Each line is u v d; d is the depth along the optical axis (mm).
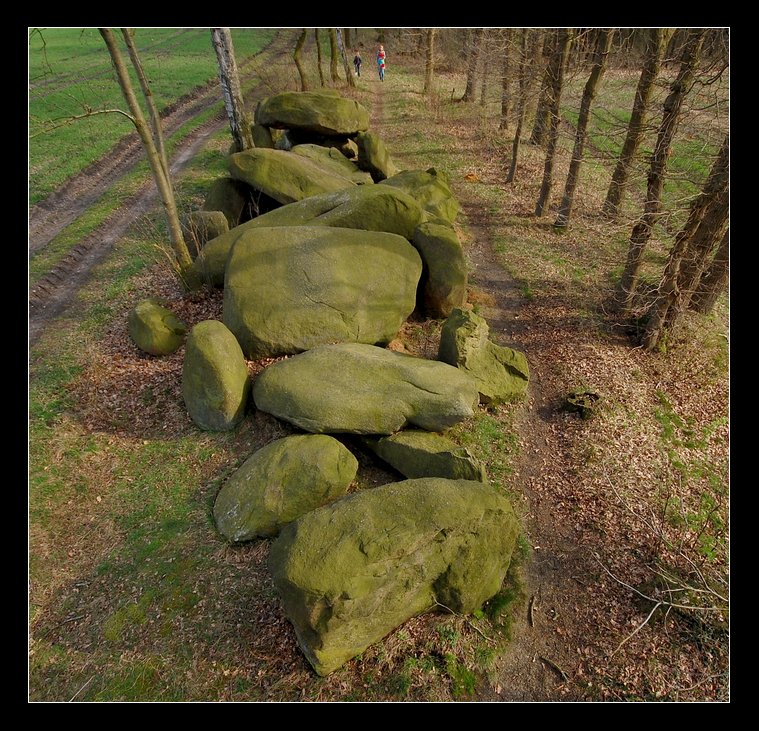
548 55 17875
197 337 9320
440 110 28641
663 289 11156
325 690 6418
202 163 20953
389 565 6266
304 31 24359
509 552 7336
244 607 7156
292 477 7832
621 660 6770
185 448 9398
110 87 28750
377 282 11117
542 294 13969
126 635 6980
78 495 8758
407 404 8828
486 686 6574
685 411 10539
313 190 14078
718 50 9500
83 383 10641
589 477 9094
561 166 21859
